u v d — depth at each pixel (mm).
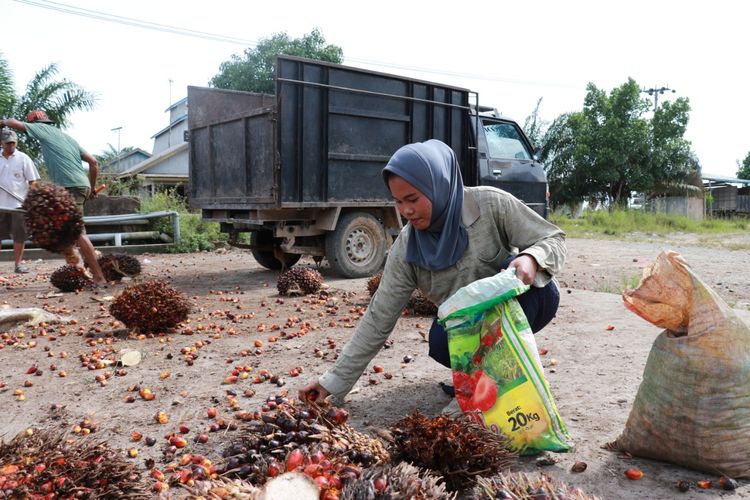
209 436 3381
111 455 2479
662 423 2740
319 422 2695
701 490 2576
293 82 8531
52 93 22312
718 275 10141
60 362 4926
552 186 38625
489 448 2545
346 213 9680
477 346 2916
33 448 2359
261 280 9930
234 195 9586
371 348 3439
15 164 9664
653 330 5742
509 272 2945
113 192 18297
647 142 36656
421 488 2080
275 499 1837
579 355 4914
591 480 2680
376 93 9336
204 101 10242
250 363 4852
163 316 5832
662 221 26047
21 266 10508
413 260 3367
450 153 3262
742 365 2594
